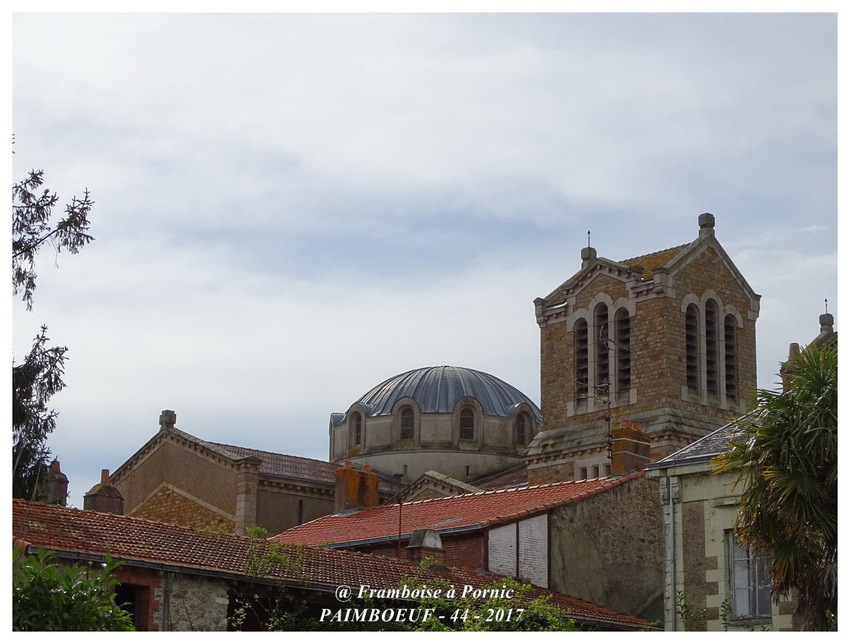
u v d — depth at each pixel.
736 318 81.06
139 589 31.09
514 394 88.38
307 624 32.94
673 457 39.88
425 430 85.25
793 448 29.62
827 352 30.47
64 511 32.66
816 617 29.62
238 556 33.66
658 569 47.28
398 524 51.47
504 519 44.69
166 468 76.25
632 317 78.62
